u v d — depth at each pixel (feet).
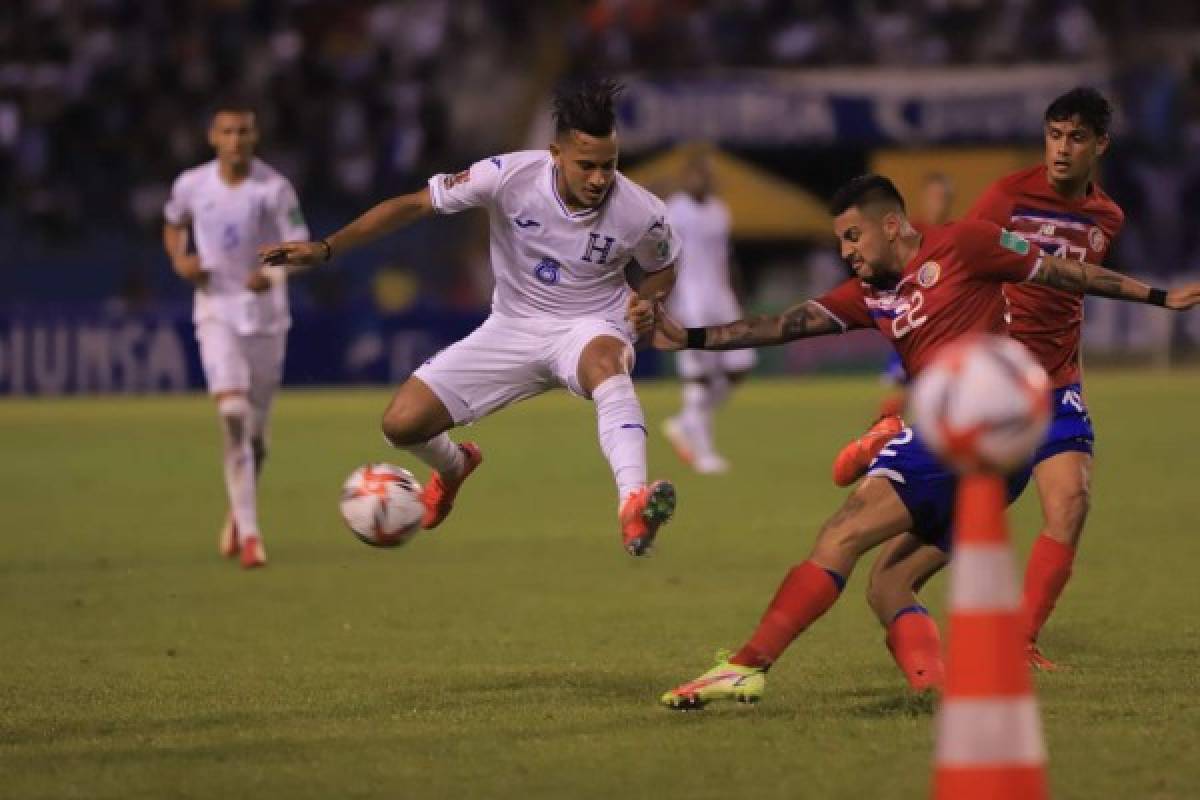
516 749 73.46
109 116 370.73
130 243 349.41
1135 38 387.34
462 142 380.99
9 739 77.36
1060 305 94.43
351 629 110.42
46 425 263.70
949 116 366.02
